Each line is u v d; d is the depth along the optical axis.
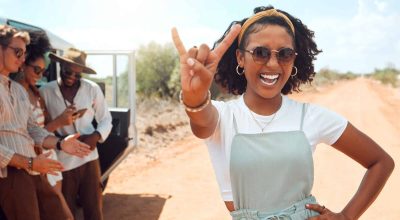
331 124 1.92
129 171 8.81
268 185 1.80
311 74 2.34
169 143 12.12
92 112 4.72
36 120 3.63
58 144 3.52
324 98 32.19
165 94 23.27
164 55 23.81
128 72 6.18
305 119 1.90
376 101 29.55
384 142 12.48
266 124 1.88
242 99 1.96
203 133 1.80
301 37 2.21
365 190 1.97
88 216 4.60
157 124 13.45
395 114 20.91
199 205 6.60
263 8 2.08
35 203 3.20
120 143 6.09
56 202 3.48
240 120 1.89
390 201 6.61
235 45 2.22
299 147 1.82
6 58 3.10
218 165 1.90
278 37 1.86
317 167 9.09
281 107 1.92
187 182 7.98
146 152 10.66
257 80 1.89
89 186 4.58
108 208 6.43
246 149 1.82
